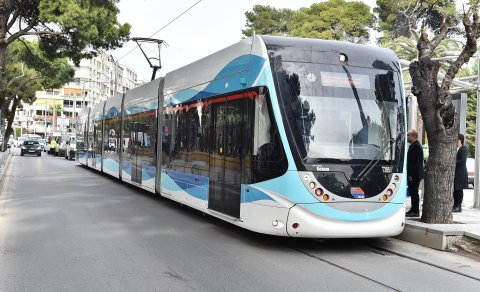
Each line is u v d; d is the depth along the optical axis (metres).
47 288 5.89
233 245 8.52
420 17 29.80
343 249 8.41
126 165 17.80
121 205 13.37
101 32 21.80
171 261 7.29
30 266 6.88
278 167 7.91
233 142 9.21
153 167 14.30
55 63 39.34
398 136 8.40
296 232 7.75
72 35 21.27
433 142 9.50
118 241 8.63
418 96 9.66
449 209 9.42
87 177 22.70
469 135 30.41
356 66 8.48
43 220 10.66
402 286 6.24
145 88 15.86
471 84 12.86
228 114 9.50
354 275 6.72
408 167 10.47
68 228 9.77
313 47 8.43
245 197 8.62
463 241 8.36
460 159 11.42
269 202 8.03
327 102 8.16
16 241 8.50
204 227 10.23
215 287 6.02
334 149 7.98
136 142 16.52
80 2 20.75
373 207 7.99
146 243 8.53
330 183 7.83
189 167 11.41
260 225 8.18
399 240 9.23
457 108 12.82
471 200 16.47
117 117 19.92
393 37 37.16
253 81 8.58
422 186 13.37
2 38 18.42
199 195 10.73
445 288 6.20
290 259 7.60
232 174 9.19
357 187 7.93
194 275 6.55
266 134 8.15
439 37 9.80
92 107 27.02
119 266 6.93
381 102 8.42
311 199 7.76
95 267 6.86
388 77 8.59
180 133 12.18
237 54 9.35
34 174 24.28
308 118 8.02
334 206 7.82
